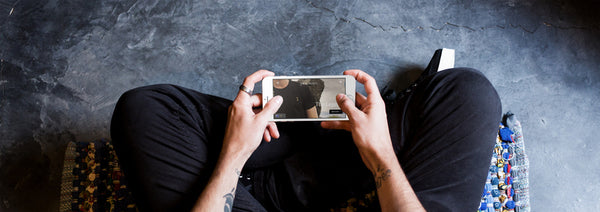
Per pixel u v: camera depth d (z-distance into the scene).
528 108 1.65
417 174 1.04
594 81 1.65
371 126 1.01
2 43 1.68
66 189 1.40
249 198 1.07
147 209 1.03
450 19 1.68
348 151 1.22
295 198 1.20
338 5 1.69
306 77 1.12
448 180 1.03
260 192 1.24
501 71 1.66
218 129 1.17
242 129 1.03
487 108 1.09
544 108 1.65
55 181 1.65
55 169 1.65
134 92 1.11
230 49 1.69
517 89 1.65
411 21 1.68
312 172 1.20
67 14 1.69
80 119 1.67
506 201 1.42
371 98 1.06
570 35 1.66
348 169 1.21
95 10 1.70
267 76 1.12
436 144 1.06
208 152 1.13
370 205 1.33
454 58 1.61
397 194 0.95
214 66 1.68
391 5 1.69
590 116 1.64
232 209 1.04
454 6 1.68
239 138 1.02
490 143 1.08
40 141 1.66
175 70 1.68
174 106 1.12
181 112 1.12
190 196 1.03
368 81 1.08
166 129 1.08
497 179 1.43
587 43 1.65
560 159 1.64
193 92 1.19
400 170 0.99
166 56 1.69
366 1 1.69
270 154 1.24
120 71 1.68
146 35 1.69
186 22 1.69
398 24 1.68
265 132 1.16
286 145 1.25
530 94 1.65
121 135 1.08
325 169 1.21
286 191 1.21
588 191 1.63
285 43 1.68
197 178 1.05
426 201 1.00
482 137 1.07
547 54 1.66
